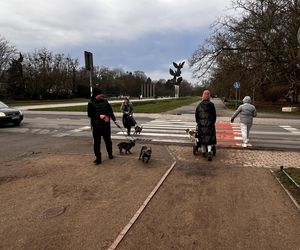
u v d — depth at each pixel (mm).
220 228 4699
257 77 32438
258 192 6215
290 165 8320
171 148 10617
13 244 4262
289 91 41906
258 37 31328
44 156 9430
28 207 5488
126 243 4262
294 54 30078
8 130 15859
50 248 4152
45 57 78062
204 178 7156
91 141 12461
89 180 6984
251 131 15445
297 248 4125
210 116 8914
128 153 9734
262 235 4480
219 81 35938
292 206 5512
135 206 5512
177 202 5707
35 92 76500
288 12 30750
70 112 28438
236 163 8531
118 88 116688
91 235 4484
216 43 33438
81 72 94062
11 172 7633
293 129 16469
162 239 4371
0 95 70250
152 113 26969
